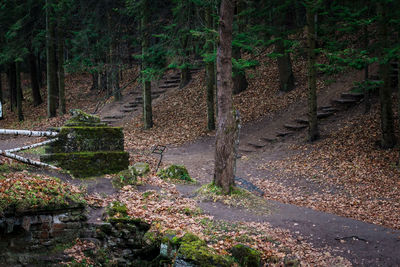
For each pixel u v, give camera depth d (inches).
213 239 241.4
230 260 211.9
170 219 269.9
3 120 1118.4
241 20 614.9
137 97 1043.9
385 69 526.0
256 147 665.6
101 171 369.4
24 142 711.1
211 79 764.0
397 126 584.7
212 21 718.5
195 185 416.2
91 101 1136.8
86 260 254.2
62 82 957.8
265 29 583.2
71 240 264.1
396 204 374.3
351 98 711.1
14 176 287.0
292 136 664.4
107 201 305.7
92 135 371.9
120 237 261.7
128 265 255.0
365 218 342.3
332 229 274.8
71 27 973.2
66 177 338.3
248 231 257.8
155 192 335.3
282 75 846.5
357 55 491.5
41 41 1007.0
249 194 336.8
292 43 599.2
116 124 907.4
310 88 613.6
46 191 269.3
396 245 247.9
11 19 977.5
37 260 244.4
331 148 565.9
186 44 698.8
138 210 283.3
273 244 242.1
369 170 474.9
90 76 1425.9
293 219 294.2
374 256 231.6
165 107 941.8
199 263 201.9
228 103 331.0
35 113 1096.8
